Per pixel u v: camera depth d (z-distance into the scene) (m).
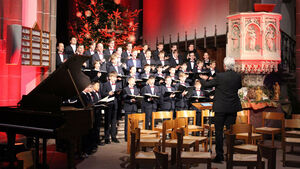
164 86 9.02
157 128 7.19
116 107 8.20
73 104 6.52
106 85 8.29
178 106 9.12
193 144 5.69
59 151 6.75
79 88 5.87
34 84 8.20
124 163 6.19
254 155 4.84
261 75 9.14
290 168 5.95
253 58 8.62
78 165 6.02
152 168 5.84
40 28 8.25
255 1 11.23
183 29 14.64
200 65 10.15
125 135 8.34
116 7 13.35
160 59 10.66
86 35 11.70
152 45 16.44
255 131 7.29
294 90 11.18
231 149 4.49
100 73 8.61
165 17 15.66
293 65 11.60
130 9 16.08
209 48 12.81
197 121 8.95
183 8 14.65
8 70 7.14
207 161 4.51
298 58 10.62
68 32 13.89
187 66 10.84
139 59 10.12
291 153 7.26
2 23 7.05
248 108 8.52
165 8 15.66
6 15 7.11
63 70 5.30
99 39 12.04
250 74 9.12
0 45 7.02
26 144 7.43
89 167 5.88
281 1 12.05
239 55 8.74
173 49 10.98
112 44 10.09
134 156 4.39
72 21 13.93
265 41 8.67
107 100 6.75
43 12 8.38
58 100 5.04
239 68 8.86
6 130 5.16
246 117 6.87
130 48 10.41
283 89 11.30
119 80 8.73
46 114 4.95
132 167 4.38
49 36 8.30
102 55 9.70
